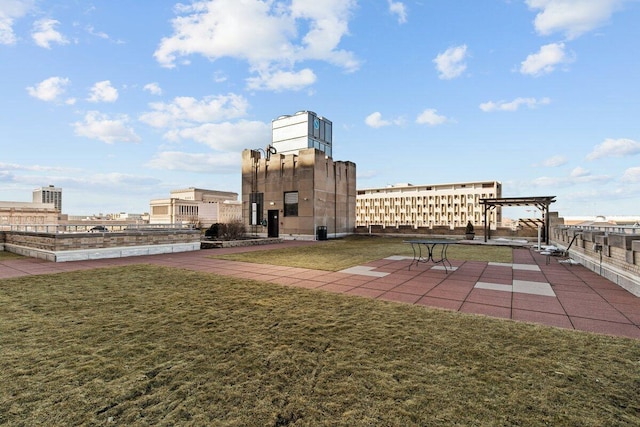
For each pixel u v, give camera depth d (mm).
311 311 5895
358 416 2764
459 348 4203
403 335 4672
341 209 31812
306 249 18359
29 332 4742
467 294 7352
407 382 3328
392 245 21156
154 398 3033
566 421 2695
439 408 2875
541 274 10062
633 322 5348
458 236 27109
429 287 8086
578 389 3203
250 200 31516
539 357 3938
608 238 9227
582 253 12281
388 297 7039
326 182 29359
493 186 94750
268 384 3295
